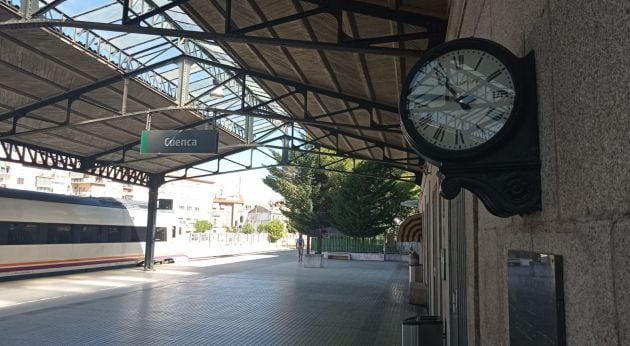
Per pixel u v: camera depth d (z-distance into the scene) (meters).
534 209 1.71
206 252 39.94
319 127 16.20
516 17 2.07
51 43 10.91
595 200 1.20
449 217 5.53
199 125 18.81
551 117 1.58
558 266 1.43
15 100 13.82
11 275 18.66
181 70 13.23
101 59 12.02
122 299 14.76
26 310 12.48
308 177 40.12
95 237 23.39
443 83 1.97
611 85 1.11
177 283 19.42
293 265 30.91
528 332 1.71
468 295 3.48
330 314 12.73
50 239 20.55
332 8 6.32
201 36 6.69
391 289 18.58
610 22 1.12
